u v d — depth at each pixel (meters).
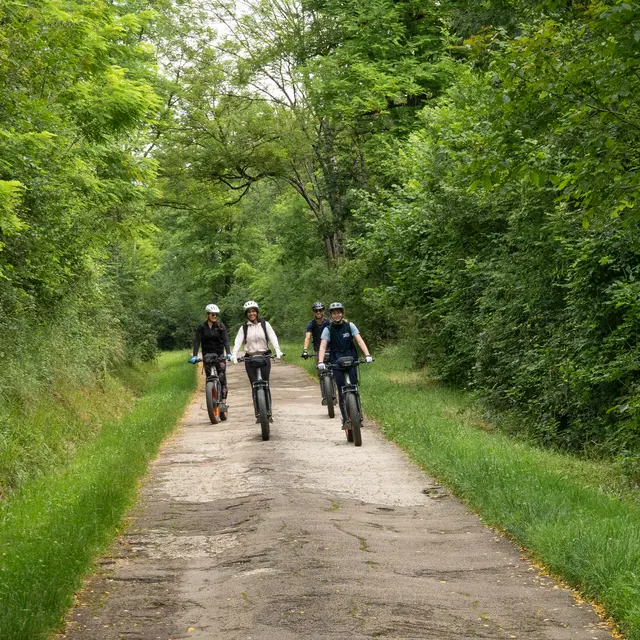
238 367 39.78
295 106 32.75
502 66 8.12
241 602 5.46
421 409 15.52
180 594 5.75
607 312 12.77
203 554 6.78
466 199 17.55
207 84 32.72
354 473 10.30
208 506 8.61
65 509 7.71
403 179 24.28
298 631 4.89
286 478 9.91
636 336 12.31
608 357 13.03
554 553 6.23
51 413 12.77
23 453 10.48
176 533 7.49
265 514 8.01
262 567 6.24
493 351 16.42
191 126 33.53
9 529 7.41
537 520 7.11
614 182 8.08
